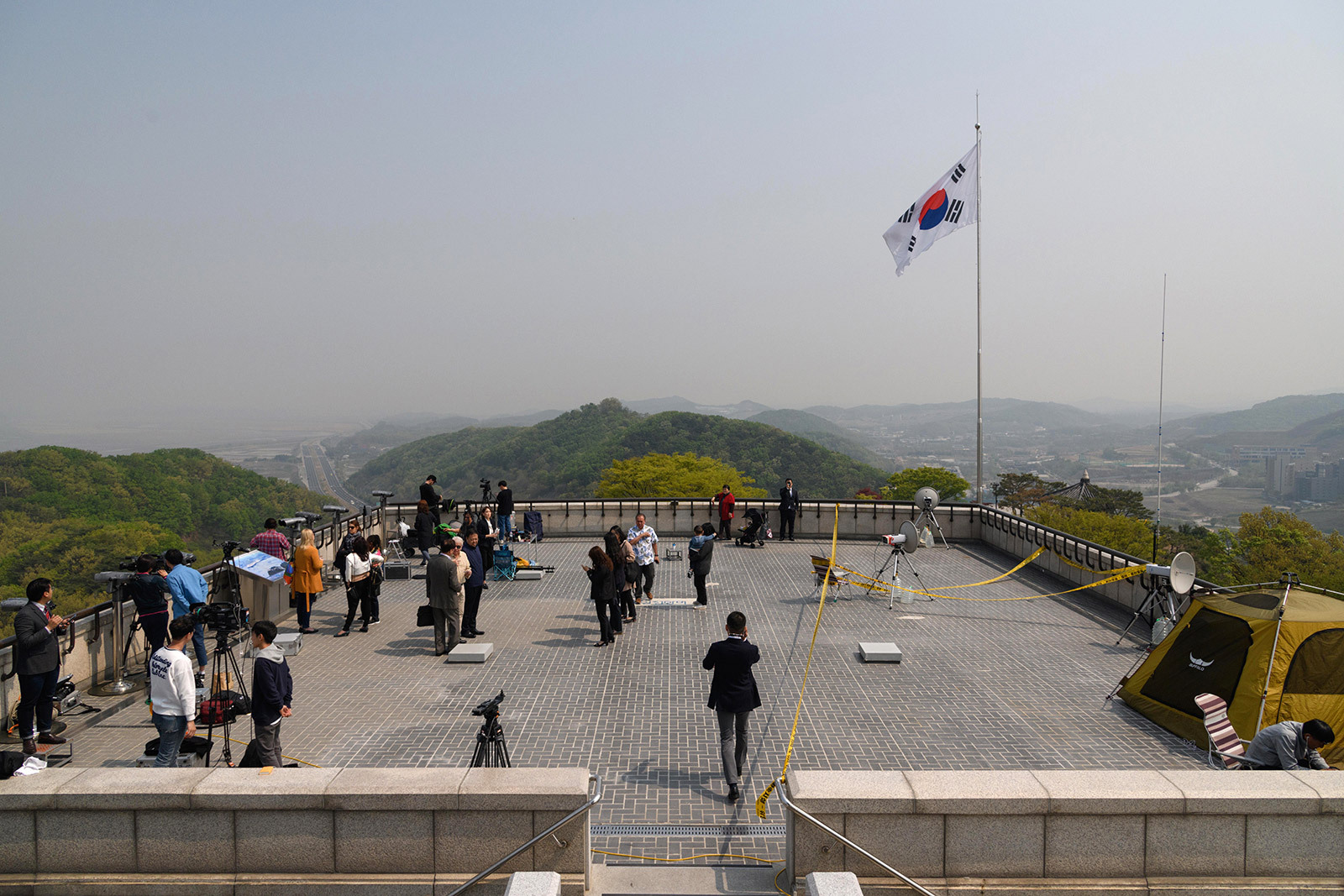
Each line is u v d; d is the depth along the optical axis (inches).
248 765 273.3
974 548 895.7
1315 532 2165.4
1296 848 201.2
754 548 889.5
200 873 205.9
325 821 203.9
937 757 332.2
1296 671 333.7
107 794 203.5
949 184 955.3
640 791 300.5
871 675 445.7
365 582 544.1
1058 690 419.2
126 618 437.1
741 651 297.6
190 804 203.0
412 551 821.9
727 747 293.7
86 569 2785.4
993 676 443.8
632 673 450.3
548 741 350.0
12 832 205.8
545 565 796.0
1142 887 199.5
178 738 279.0
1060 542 711.1
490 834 202.5
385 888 200.4
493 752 302.0
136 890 203.5
